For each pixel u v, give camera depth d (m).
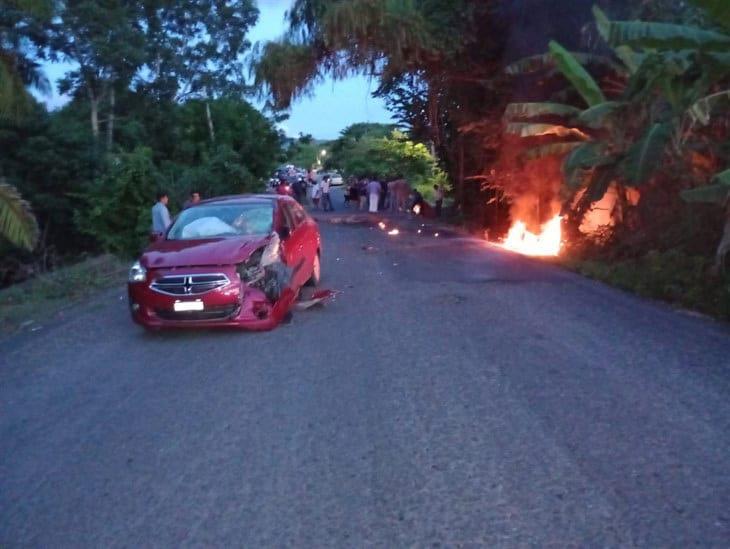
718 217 12.76
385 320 10.57
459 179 30.97
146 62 37.72
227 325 9.82
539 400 6.95
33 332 10.99
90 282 15.51
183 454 6.02
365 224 30.84
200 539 4.67
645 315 10.60
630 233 15.98
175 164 35.88
